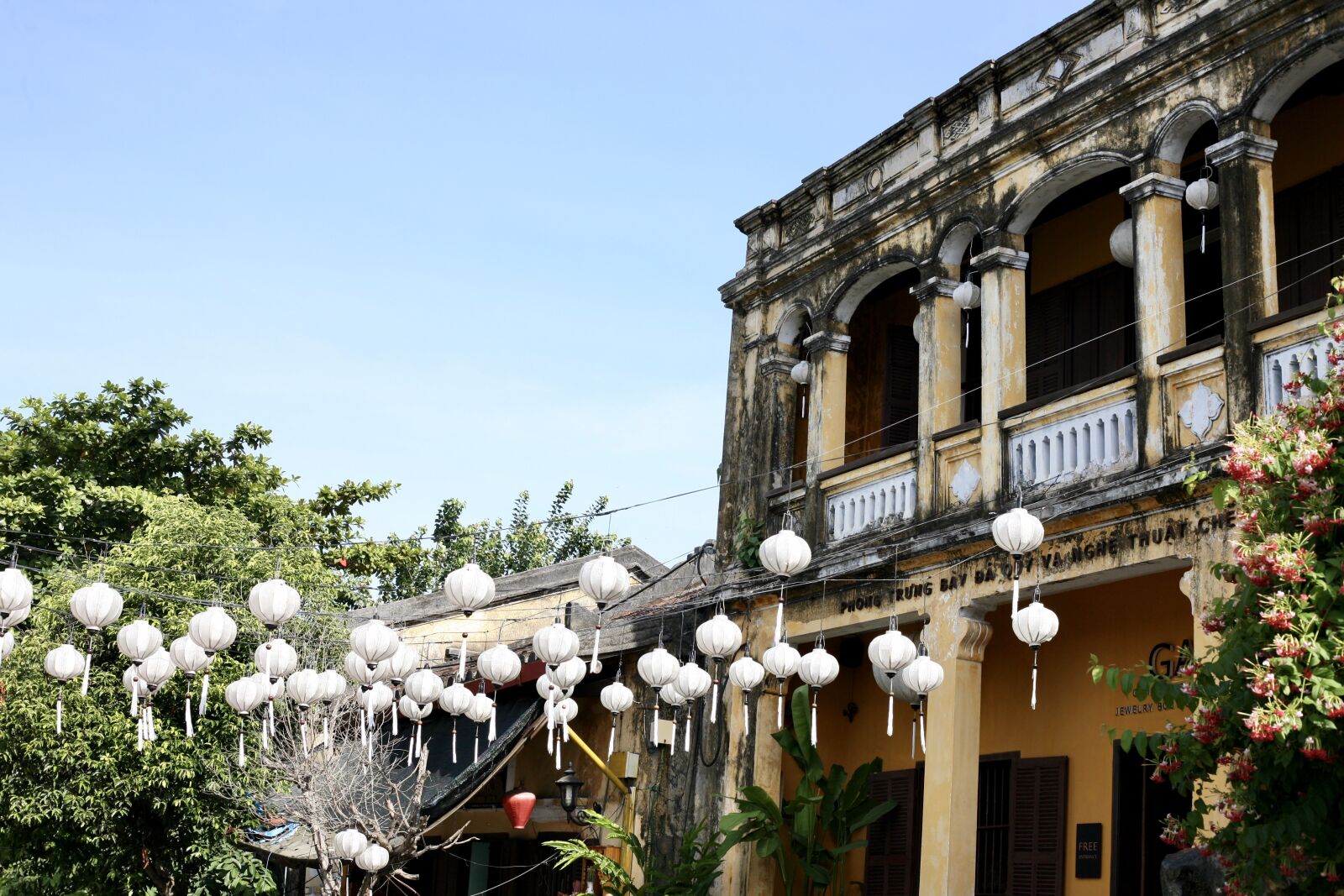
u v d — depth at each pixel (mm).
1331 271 12102
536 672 16266
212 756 15367
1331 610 7410
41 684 15023
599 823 14422
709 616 15680
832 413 15016
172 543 15898
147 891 15922
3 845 15805
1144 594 12922
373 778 15508
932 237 13914
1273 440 8008
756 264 16328
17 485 20344
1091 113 12195
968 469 12969
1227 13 10992
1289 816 7367
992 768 14172
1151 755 12500
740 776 14750
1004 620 14367
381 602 23547
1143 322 11312
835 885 14227
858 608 13820
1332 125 12352
